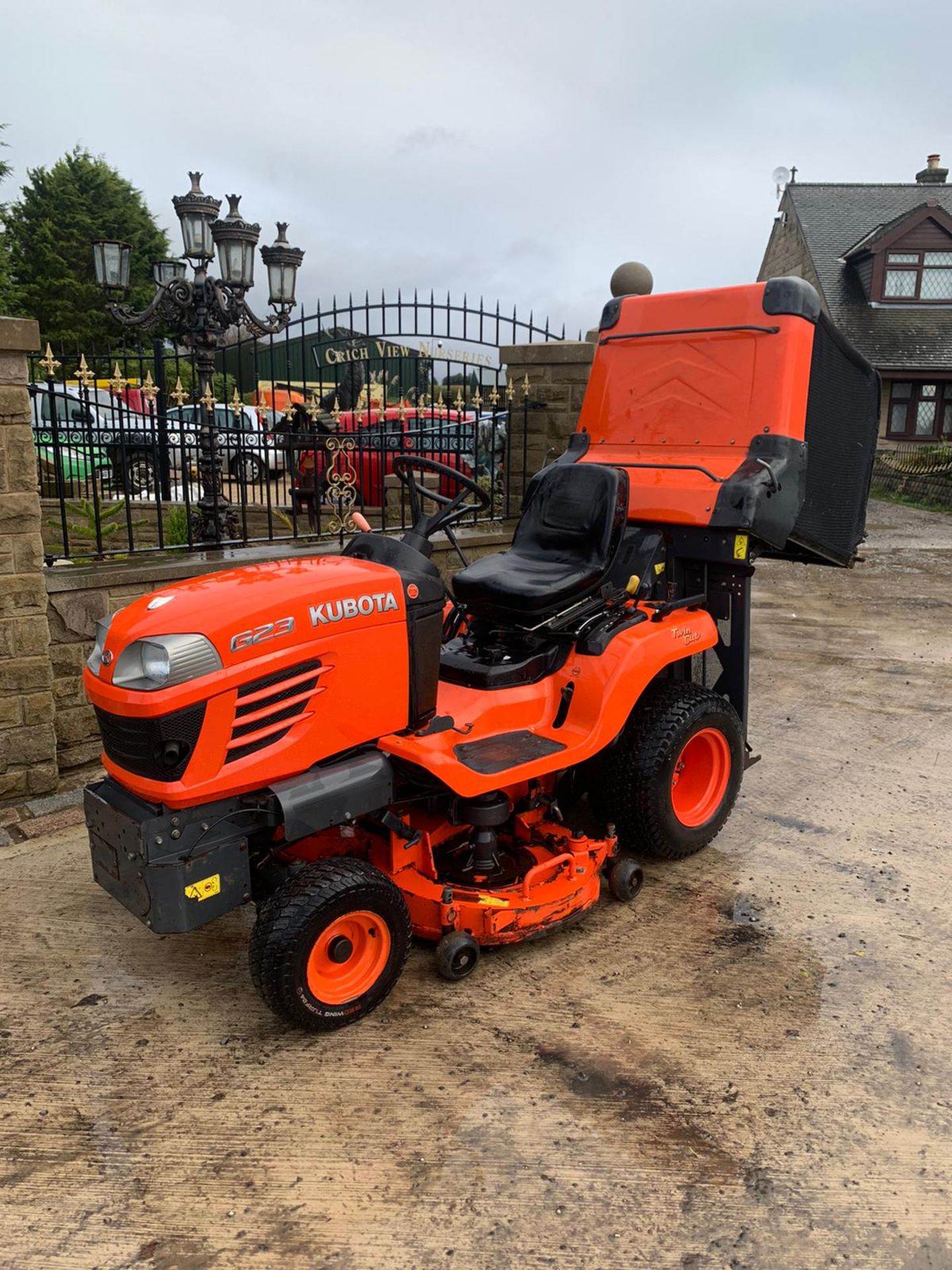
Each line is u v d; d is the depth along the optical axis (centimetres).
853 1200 227
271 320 718
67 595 440
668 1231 219
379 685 293
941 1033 287
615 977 315
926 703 598
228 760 265
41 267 3941
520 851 358
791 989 309
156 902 262
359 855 328
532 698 348
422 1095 262
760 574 1064
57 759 448
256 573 290
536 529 389
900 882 378
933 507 1841
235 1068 272
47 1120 252
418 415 719
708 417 400
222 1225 220
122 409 587
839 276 2595
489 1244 215
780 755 512
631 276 596
